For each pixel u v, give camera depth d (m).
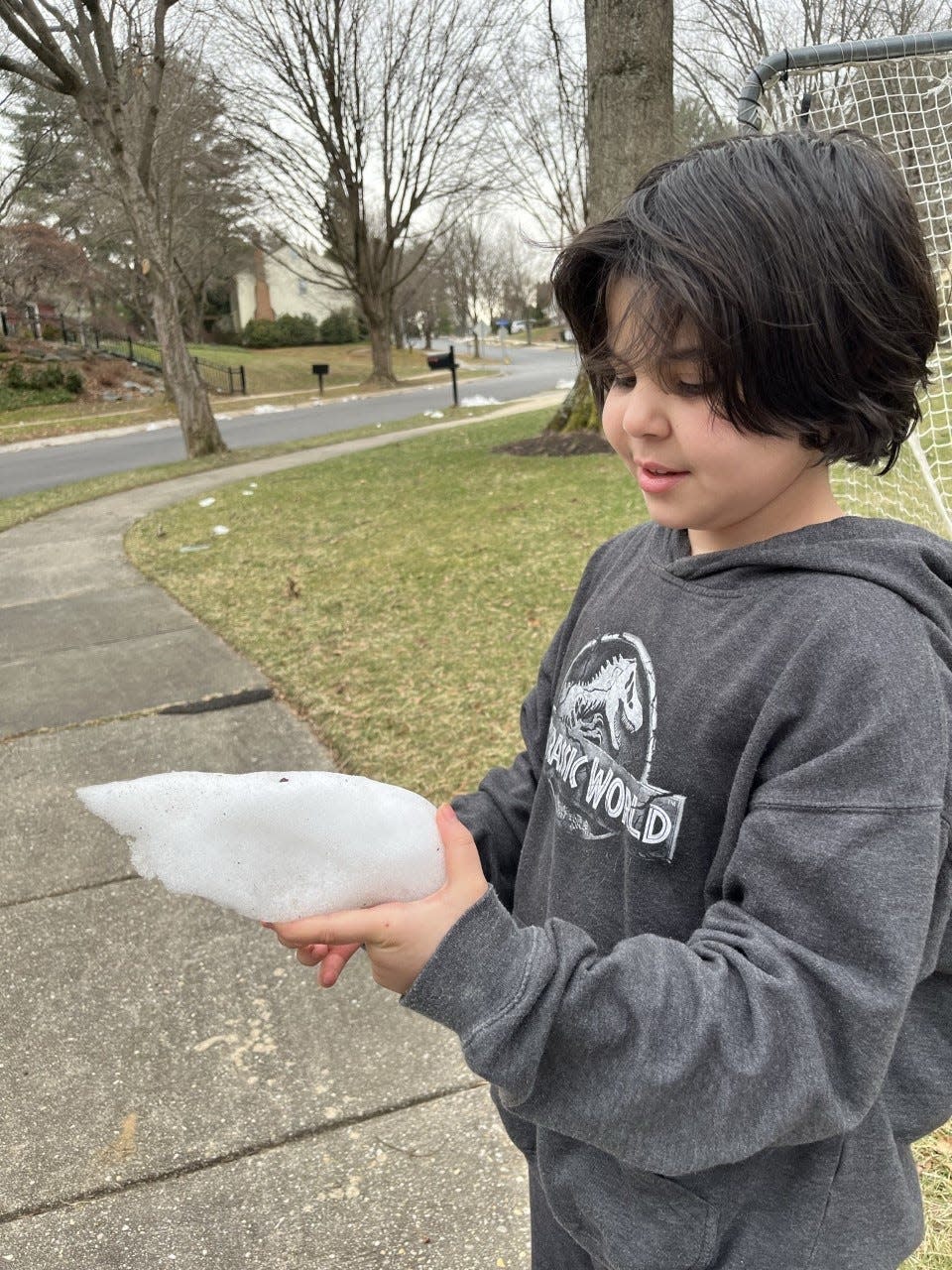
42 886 2.94
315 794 0.78
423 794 3.13
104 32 12.96
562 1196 0.95
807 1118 0.66
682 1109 0.66
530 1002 0.68
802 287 0.71
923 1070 0.85
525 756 1.26
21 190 28.41
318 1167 1.92
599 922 0.93
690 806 0.83
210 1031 2.31
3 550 8.53
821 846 0.68
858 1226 0.84
